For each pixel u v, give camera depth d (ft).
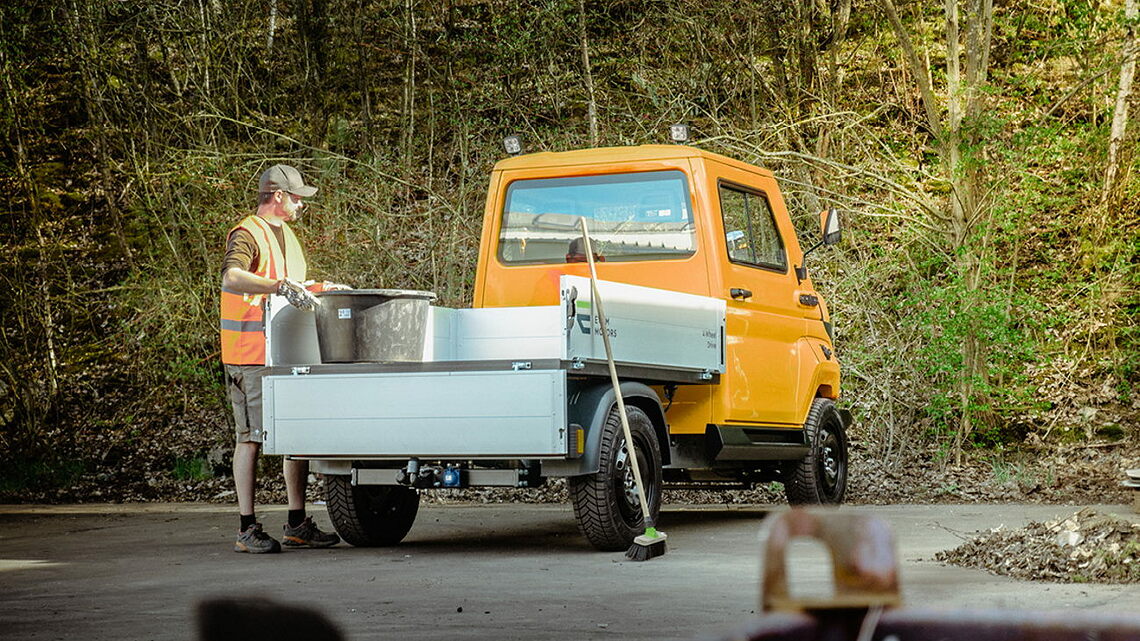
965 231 51.57
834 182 57.36
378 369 28.94
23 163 65.16
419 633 18.89
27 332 61.93
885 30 65.31
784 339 36.32
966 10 55.16
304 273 32.63
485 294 35.81
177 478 54.49
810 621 3.39
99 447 58.85
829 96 64.34
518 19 57.52
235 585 24.94
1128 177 57.00
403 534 32.76
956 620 3.41
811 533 3.42
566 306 27.37
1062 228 56.95
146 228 58.18
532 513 42.14
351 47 62.64
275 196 31.89
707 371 32.32
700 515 40.60
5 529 39.52
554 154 35.73
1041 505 42.16
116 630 19.76
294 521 32.24
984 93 53.42
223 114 60.29
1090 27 56.49
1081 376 56.24
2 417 58.44
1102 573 23.66
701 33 58.59
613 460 28.63
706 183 33.68
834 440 38.99
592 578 25.11
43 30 64.23
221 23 61.72
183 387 59.88
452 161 57.47
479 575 25.89
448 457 28.32
